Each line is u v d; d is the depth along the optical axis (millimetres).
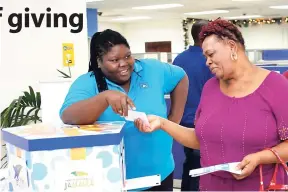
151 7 11961
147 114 1501
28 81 3482
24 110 3426
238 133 1318
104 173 1005
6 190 1185
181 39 16234
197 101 2963
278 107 1297
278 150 1272
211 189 1405
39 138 967
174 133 1491
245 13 14406
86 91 1453
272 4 11750
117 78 1477
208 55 1354
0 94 3418
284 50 5820
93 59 1517
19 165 1054
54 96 2184
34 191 974
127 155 1480
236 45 1338
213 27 1344
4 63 3406
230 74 1357
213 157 1390
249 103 1332
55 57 3537
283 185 1236
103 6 11211
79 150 987
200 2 10945
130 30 17750
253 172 1309
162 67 1688
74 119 1241
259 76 1358
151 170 1539
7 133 1111
